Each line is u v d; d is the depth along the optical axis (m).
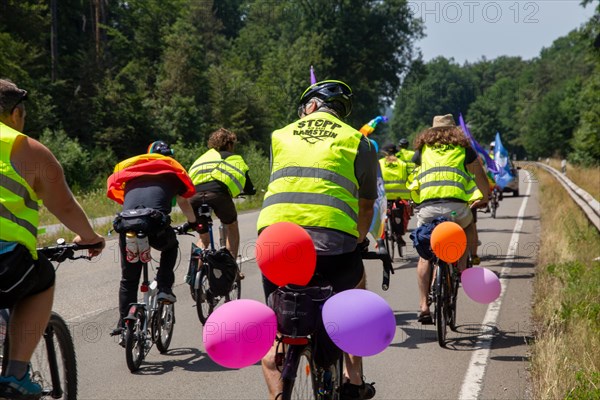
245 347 4.88
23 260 4.96
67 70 77.50
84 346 10.16
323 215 5.57
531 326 10.98
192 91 83.19
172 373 8.89
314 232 5.55
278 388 5.47
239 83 87.25
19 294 5.02
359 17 107.19
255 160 53.34
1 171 4.96
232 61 115.69
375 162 5.94
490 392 7.95
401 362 9.23
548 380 7.65
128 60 92.56
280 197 5.70
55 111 68.06
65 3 94.44
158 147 10.71
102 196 37.53
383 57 107.56
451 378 8.48
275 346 5.63
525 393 7.88
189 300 13.66
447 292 10.38
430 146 10.98
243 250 21.03
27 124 61.06
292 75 99.06
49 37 88.06
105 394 8.02
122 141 70.06
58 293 14.27
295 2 110.31
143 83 79.62
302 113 6.34
